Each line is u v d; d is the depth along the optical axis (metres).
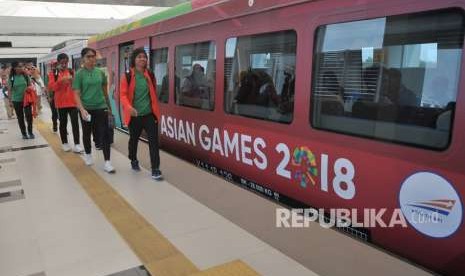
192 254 3.31
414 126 3.08
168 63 6.95
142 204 4.50
